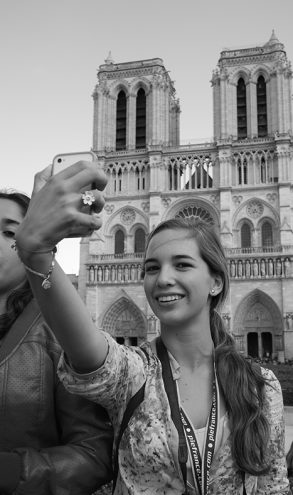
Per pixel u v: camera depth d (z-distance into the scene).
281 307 88.06
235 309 89.88
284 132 95.75
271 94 99.88
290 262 89.38
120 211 100.62
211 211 96.94
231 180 96.62
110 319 96.12
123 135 106.81
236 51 102.56
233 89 101.62
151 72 105.62
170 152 101.31
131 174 102.25
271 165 96.12
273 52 100.38
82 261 99.50
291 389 40.53
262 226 94.44
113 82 107.62
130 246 98.81
